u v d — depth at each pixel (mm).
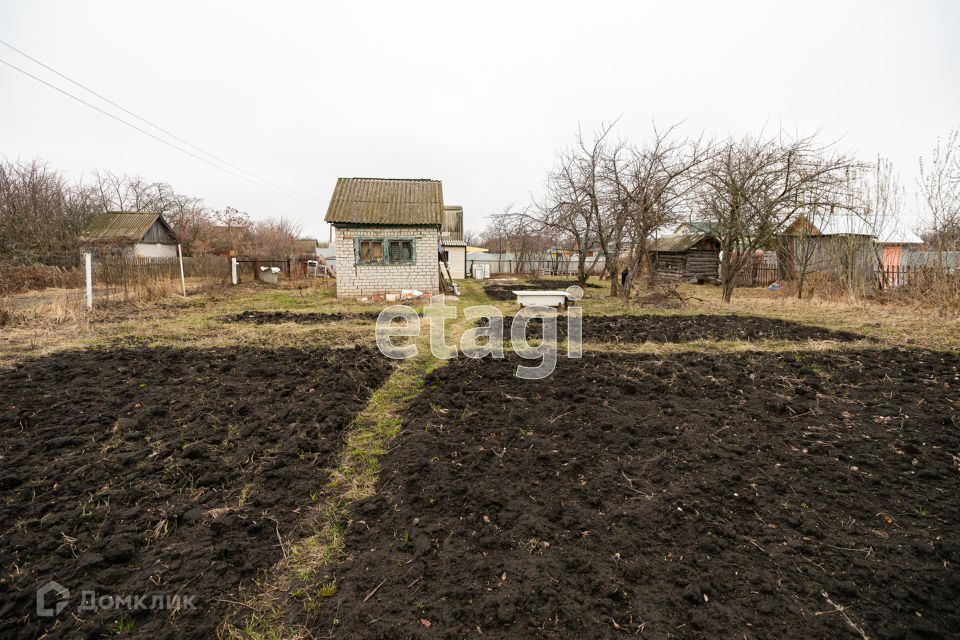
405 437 3908
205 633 1917
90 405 4477
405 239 16062
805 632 1905
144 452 3514
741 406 4527
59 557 2350
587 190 15195
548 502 2898
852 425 4039
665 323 9539
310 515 2814
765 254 22781
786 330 8406
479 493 2996
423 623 1968
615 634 1904
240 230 35344
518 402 4738
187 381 5352
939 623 1934
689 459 3441
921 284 11438
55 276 16453
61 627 1913
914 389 4871
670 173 13898
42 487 2998
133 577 2234
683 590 2143
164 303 13156
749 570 2283
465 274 31125
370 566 2344
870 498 2908
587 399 4773
